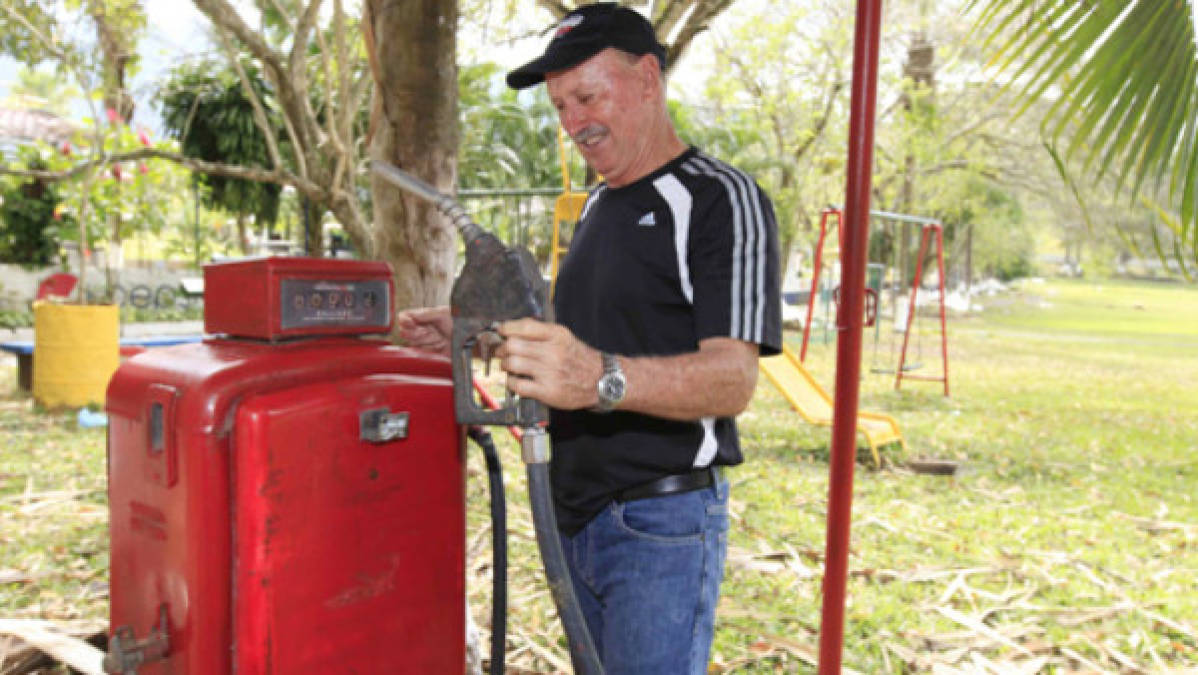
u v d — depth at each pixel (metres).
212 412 1.25
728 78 18.70
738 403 1.42
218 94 11.77
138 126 9.93
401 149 2.71
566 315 1.71
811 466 6.41
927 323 23.56
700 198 1.50
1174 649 3.37
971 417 8.70
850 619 3.53
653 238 1.53
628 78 1.52
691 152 1.62
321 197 5.01
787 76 18.30
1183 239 2.06
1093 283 60.22
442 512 1.50
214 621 1.28
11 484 5.14
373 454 1.39
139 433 1.37
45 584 3.63
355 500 1.37
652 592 1.59
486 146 14.56
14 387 8.45
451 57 2.73
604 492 1.62
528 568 3.88
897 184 23.47
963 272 39.28
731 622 3.45
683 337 1.54
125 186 9.82
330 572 1.35
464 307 1.24
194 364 1.34
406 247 2.77
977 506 5.44
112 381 1.44
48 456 5.80
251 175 5.00
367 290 1.50
